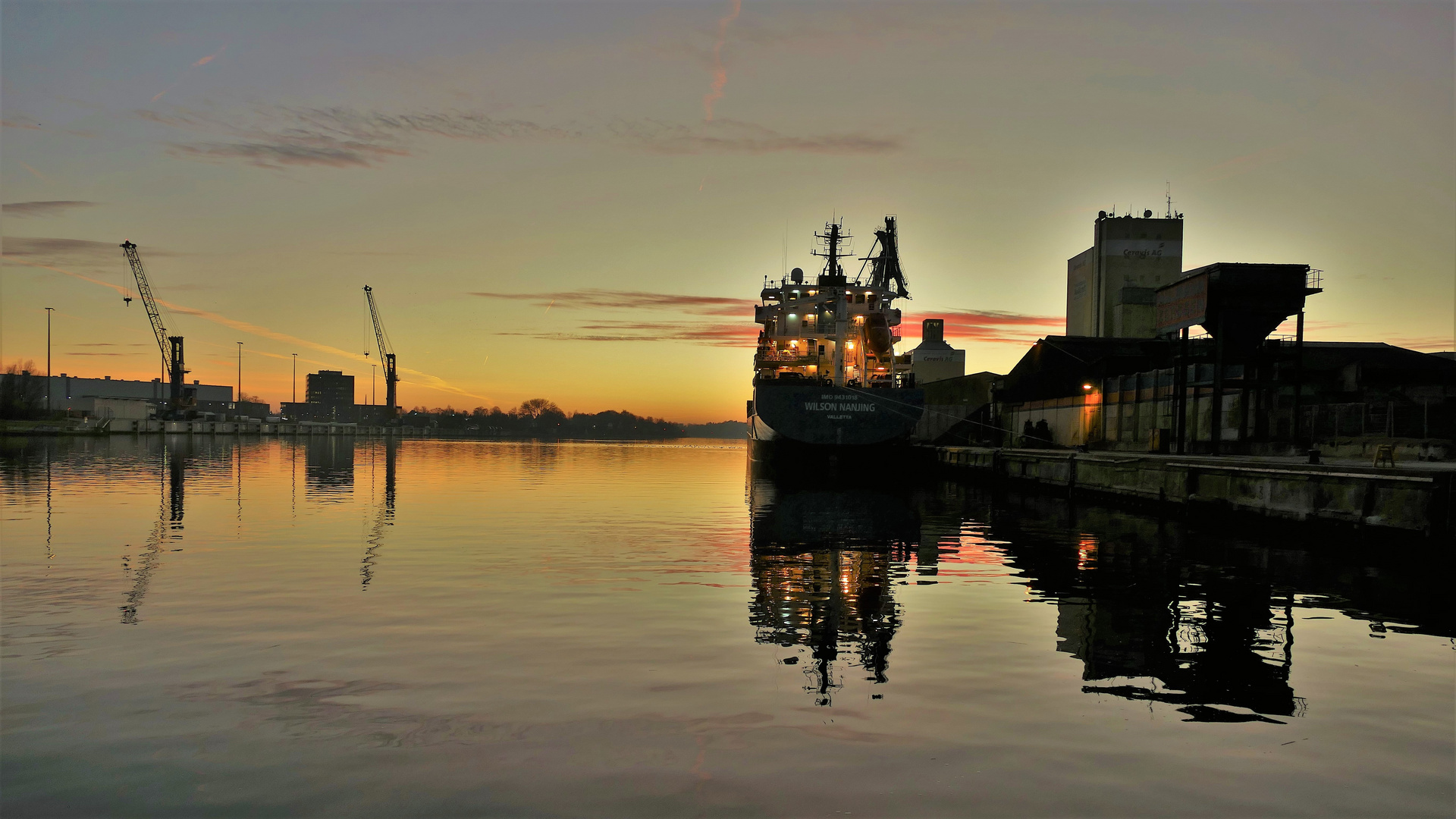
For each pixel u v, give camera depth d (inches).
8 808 283.4
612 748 337.7
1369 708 396.8
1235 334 1701.5
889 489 1966.0
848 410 2059.5
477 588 674.2
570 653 476.1
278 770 314.5
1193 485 1302.9
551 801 291.9
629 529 1112.2
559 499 1594.5
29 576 712.4
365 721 364.8
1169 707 394.6
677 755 331.9
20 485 1732.3
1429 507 861.2
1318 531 1019.9
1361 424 1587.1
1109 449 2261.3
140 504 1363.2
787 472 2266.2
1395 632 550.9
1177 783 311.4
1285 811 290.0
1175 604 639.8
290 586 673.0
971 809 288.5
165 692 401.7
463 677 428.1
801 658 471.2
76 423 6151.6
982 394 3073.3
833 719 372.8
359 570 753.0
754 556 876.6
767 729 360.5
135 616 561.6
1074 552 925.8
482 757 327.6
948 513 1381.6
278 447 4815.5
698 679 429.1
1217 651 498.6
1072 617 589.3
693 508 1425.9
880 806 290.5
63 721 361.4
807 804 291.3
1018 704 396.2
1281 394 2004.2
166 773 311.1
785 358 2386.8
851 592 674.8
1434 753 341.7
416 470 2610.7
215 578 707.4
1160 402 2001.7
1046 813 286.8
